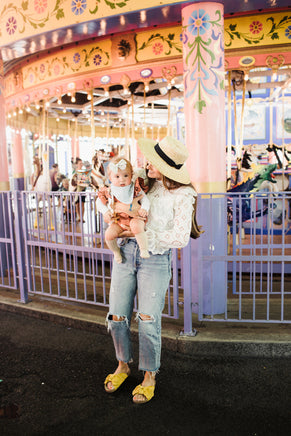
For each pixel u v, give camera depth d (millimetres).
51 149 9734
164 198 2141
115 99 7543
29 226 4039
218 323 3285
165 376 2611
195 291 3559
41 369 2719
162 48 4906
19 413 2213
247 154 6246
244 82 5324
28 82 6215
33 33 4195
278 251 5055
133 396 2352
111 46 5176
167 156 2047
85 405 2281
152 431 2029
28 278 3941
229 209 5707
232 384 2488
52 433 2029
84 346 3088
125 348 2400
